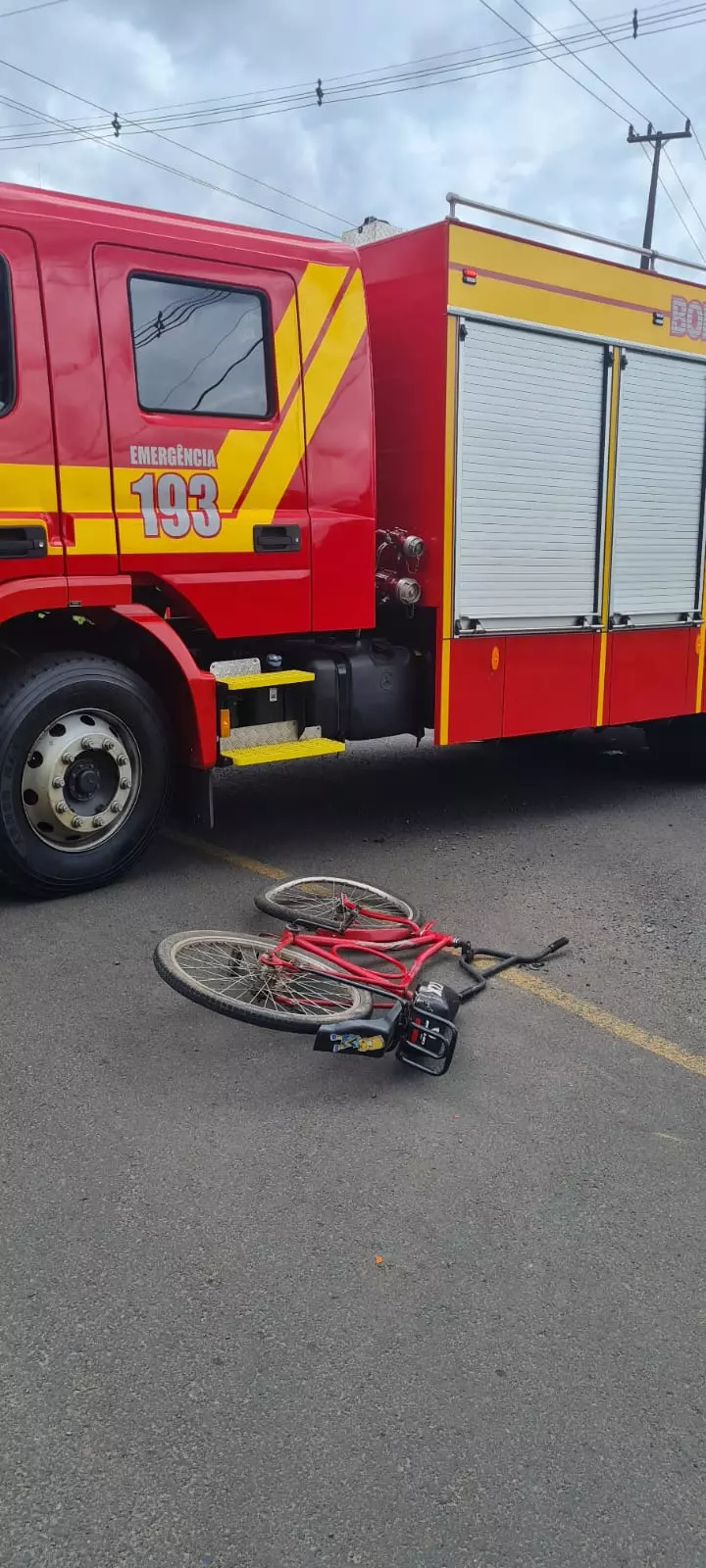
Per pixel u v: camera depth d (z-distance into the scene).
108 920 4.70
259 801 7.12
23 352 4.43
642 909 5.25
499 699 6.38
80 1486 1.99
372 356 6.05
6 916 4.73
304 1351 2.34
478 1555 1.91
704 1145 3.23
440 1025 3.48
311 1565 1.87
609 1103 3.44
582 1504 2.02
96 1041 3.64
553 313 6.28
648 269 6.98
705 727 7.93
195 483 4.98
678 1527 1.98
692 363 7.27
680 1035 3.93
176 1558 1.87
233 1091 3.38
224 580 5.14
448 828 6.59
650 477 7.11
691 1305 2.55
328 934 4.51
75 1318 2.40
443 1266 2.63
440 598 5.95
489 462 6.07
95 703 4.77
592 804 7.45
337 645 5.98
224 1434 2.12
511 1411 2.21
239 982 3.88
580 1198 2.94
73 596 4.62
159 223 4.79
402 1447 2.11
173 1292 2.50
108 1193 2.84
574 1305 2.53
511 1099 3.44
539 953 4.61
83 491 4.64
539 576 6.48
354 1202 2.86
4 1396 2.18
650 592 7.24
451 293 5.71
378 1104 3.36
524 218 6.07
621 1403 2.25
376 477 6.02
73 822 4.80
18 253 4.39
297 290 5.27
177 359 4.88
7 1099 3.26
